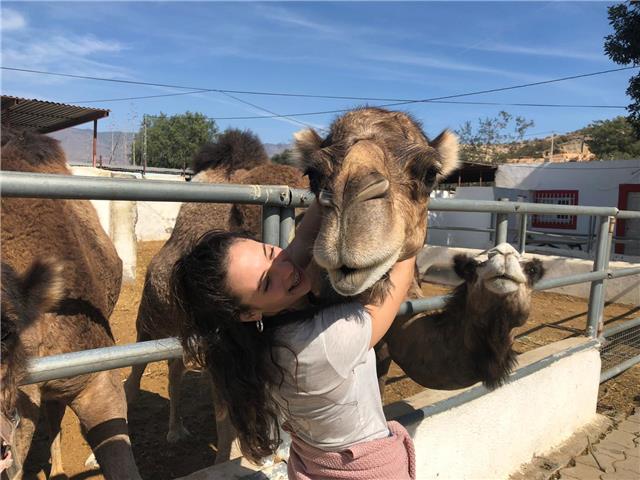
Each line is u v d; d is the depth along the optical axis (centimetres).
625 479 411
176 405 446
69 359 205
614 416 524
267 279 168
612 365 619
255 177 432
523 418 419
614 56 1399
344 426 191
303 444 202
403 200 193
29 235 262
